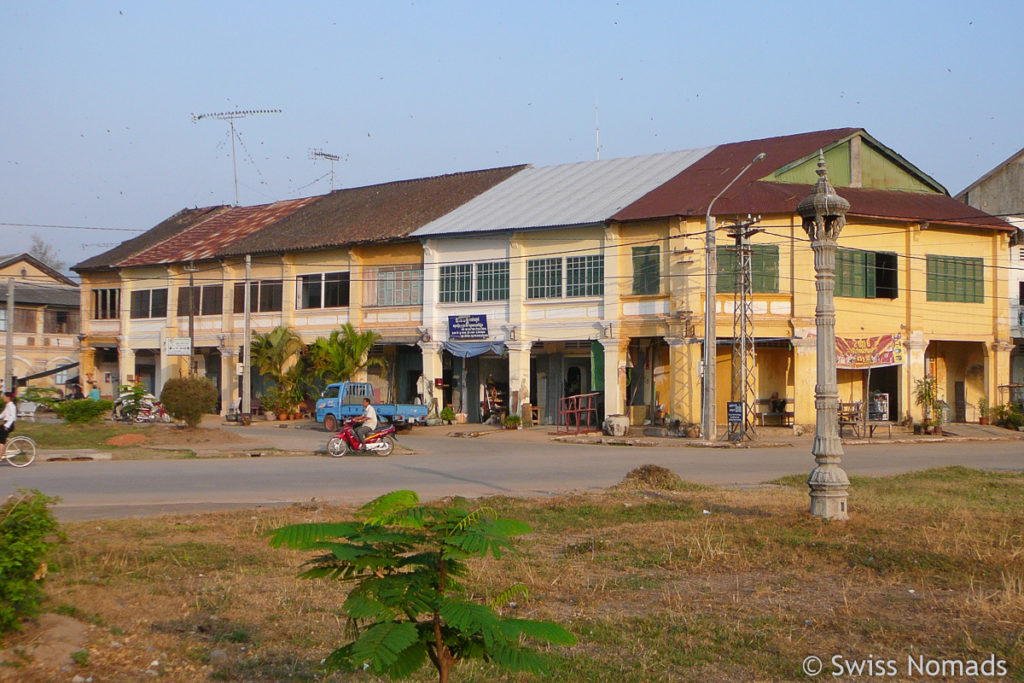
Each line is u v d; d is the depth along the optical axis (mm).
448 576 5418
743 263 31172
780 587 9453
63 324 59750
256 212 51844
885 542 11250
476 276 37875
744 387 32094
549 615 8445
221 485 18984
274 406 41344
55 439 28125
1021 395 38156
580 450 28547
